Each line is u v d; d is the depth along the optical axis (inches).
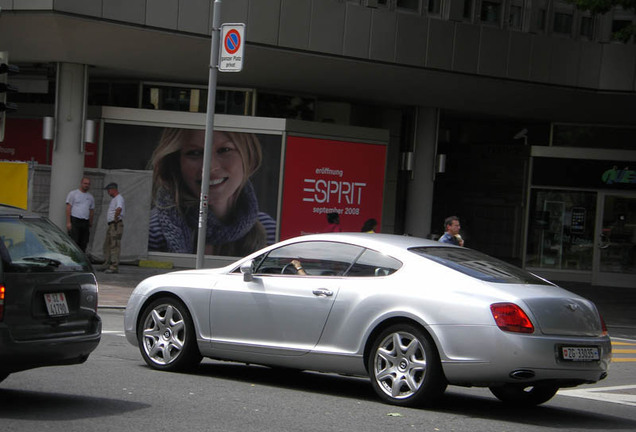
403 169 1058.7
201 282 373.4
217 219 932.0
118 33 834.2
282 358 350.0
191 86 965.8
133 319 386.3
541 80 962.1
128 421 273.0
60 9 796.6
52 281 289.9
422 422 296.7
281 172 921.5
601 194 1090.7
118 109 946.1
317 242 358.3
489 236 1151.6
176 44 853.2
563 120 1096.2
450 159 1192.2
